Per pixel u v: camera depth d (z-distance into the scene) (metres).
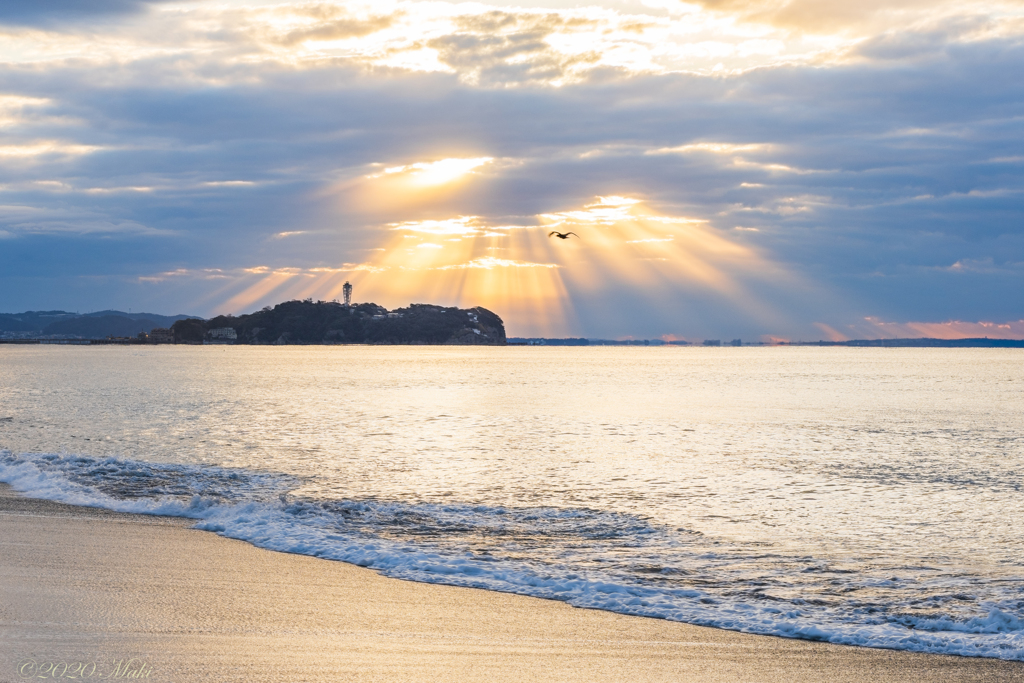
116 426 45.81
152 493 22.48
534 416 56.41
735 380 116.12
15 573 12.98
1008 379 120.19
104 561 14.02
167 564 14.02
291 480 26.78
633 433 45.47
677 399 75.50
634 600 12.81
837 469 31.72
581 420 53.53
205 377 113.38
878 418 56.12
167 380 104.12
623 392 86.12
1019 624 11.92
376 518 19.56
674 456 35.34
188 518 18.56
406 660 9.59
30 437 39.97
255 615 11.21
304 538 16.61
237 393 78.56
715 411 61.78
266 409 59.53
